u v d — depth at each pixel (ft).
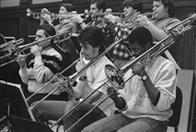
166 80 7.97
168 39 8.04
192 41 14.23
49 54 11.55
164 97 7.70
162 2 11.80
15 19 22.22
